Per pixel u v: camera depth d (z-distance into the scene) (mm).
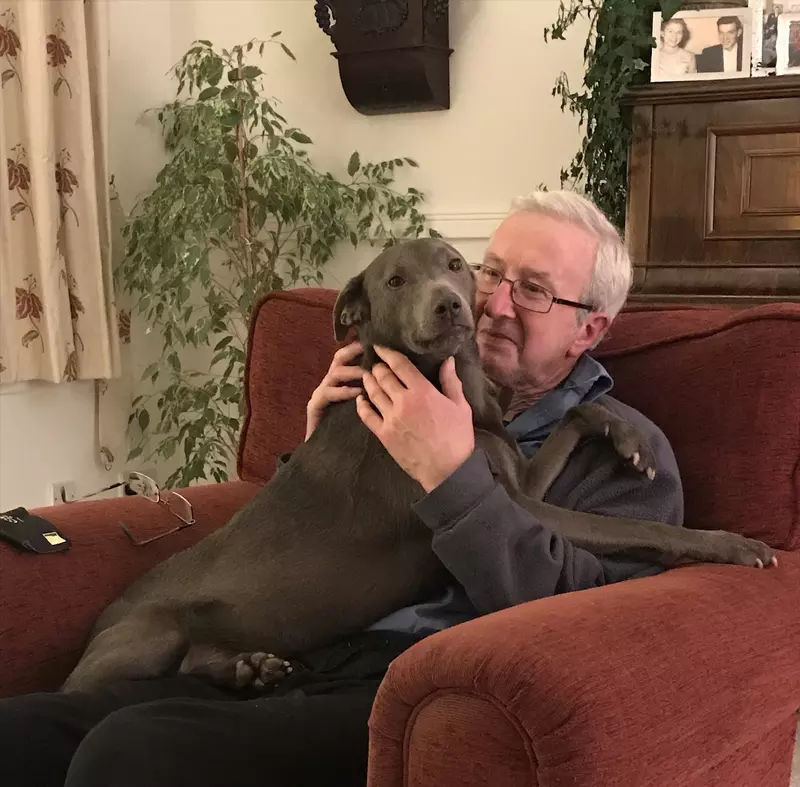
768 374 1594
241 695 1507
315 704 1287
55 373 2871
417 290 1514
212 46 3469
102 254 3109
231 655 1608
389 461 1571
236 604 1599
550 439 1578
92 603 1742
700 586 1283
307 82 3418
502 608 1346
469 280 1612
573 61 3039
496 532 1314
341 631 1560
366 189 3354
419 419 1396
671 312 1866
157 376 3396
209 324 3139
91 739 1170
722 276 2602
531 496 1513
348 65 3166
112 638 1579
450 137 3234
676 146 2621
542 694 958
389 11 3053
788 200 2529
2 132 2723
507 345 1685
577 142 3066
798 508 1540
